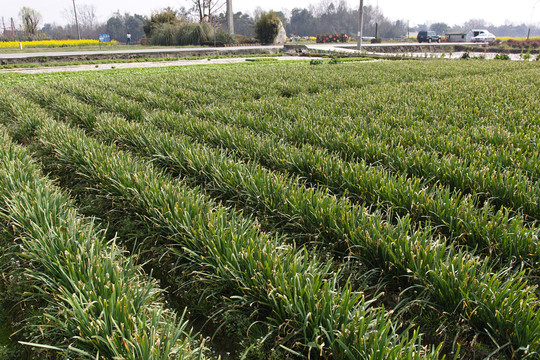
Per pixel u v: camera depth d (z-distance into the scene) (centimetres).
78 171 652
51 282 362
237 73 1767
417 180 523
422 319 347
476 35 5706
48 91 1280
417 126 825
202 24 4459
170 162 669
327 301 307
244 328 338
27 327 349
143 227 483
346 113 981
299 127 809
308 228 452
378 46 4638
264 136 789
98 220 539
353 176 551
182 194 480
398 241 383
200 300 374
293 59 3225
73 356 298
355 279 385
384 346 266
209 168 601
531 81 1486
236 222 437
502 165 603
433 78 1627
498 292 319
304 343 307
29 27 6781
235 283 358
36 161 727
